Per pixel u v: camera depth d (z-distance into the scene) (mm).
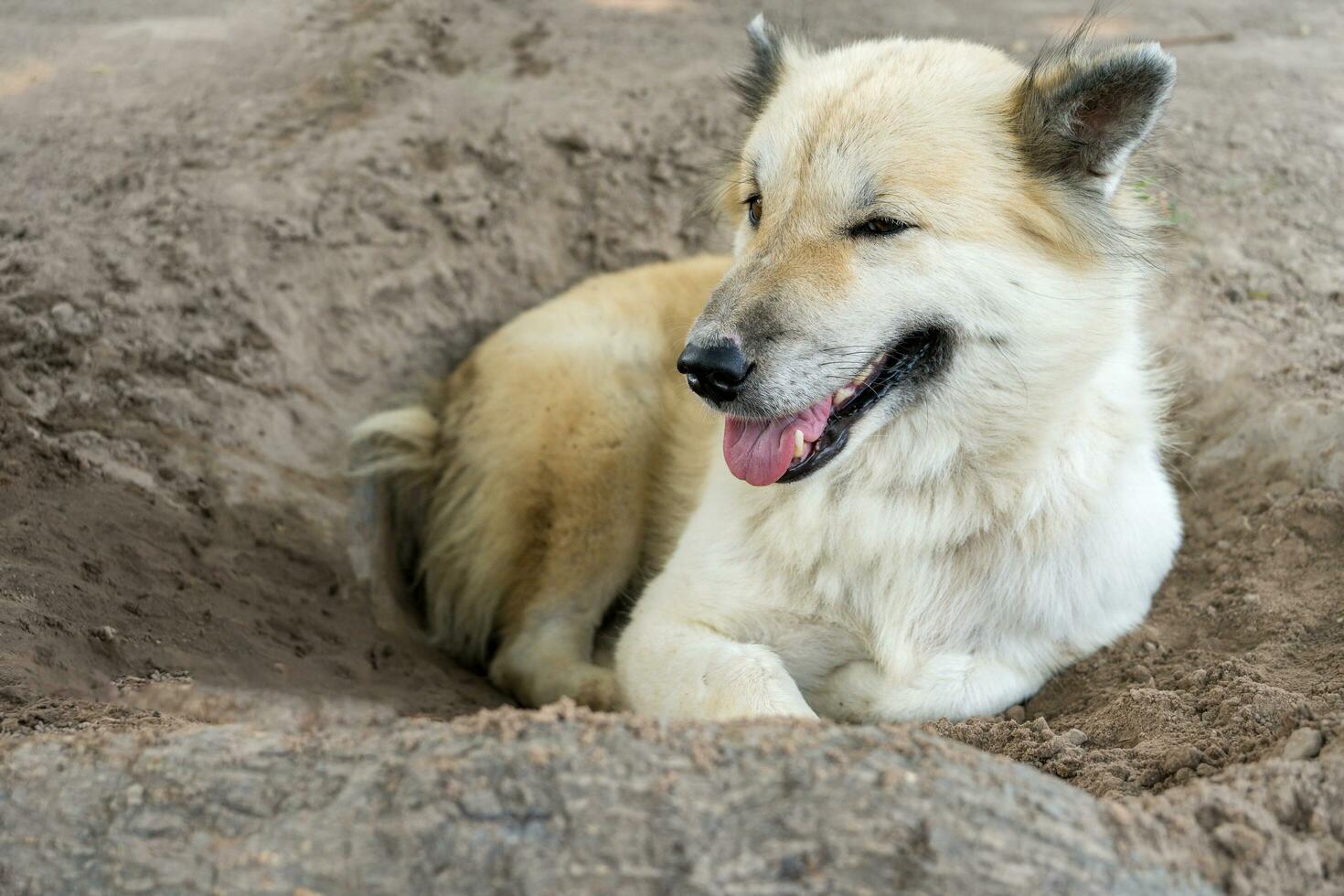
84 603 1300
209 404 1520
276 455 1520
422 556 1592
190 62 2096
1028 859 1058
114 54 2133
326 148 1809
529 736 1097
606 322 1542
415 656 1475
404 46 2176
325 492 1526
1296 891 1072
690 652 1298
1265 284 1669
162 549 1390
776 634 1334
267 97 1956
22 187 1692
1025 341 1272
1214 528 1457
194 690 1265
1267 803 1101
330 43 2170
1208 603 1368
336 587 1470
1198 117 2002
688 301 1547
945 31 2451
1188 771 1180
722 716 1252
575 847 1061
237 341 1579
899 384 1281
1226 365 1578
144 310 1565
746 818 1065
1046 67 1297
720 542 1340
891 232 1260
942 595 1323
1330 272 1677
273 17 2305
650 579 1522
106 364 1511
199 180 1724
